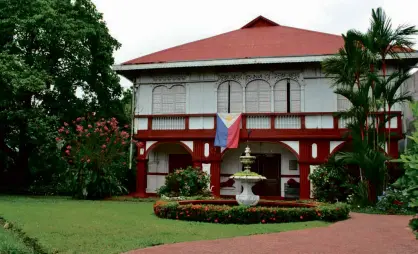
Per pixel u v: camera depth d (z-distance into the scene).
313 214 12.79
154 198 21.19
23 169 25.88
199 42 26.03
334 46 22.50
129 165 23.83
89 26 24.66
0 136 25.41
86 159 20.03
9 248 7.60
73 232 9.87
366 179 16.62
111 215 13.38
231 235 10.00
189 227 11.12
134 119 23.03
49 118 22.44
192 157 22.02
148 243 8.72
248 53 22.56
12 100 22.70
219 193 21.55
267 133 21.30
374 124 17.30
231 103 22.53
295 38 24.61
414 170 5.44
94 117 23.58
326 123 20.88
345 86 21.02
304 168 20.88
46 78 22.05
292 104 21.91
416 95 21.91
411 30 16.16
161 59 23.22
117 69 22.91
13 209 14.26
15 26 22.09
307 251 8.40
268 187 22.73
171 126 22.44
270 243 9.12
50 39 22.95
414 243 9.39
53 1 23.02
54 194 24.34
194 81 23.00
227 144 21.19
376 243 9.37
